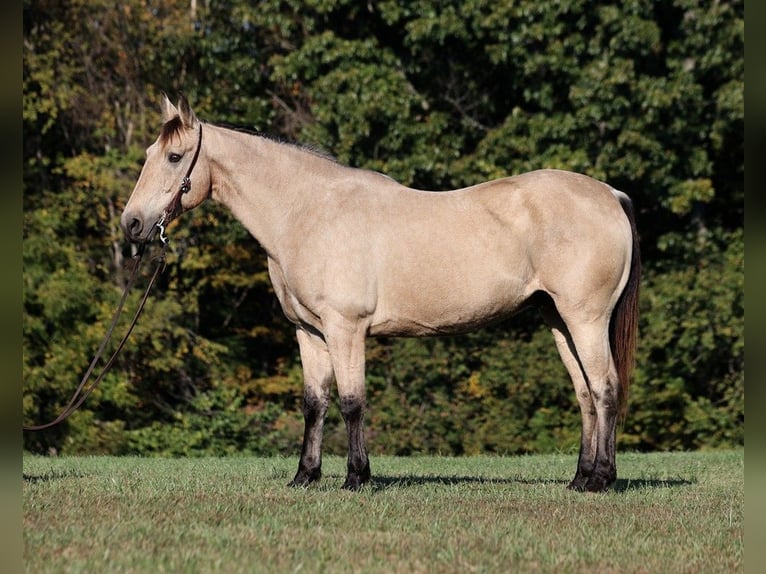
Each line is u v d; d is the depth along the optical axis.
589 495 7.55
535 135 18.64
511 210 7.66
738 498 7.67
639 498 7.50
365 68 18.73
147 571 4.80
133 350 18.47
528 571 5.01
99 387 18.19
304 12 19.36
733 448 18.19
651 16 18.70
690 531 6.17
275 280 7.82
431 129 18.73
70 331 18.28
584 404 8.05
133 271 7.70
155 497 6.91
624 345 7.86
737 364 18.89
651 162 18.53
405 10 18.77
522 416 18.12
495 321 7.84
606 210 7.74
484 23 18.25
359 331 7.47
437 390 18.12
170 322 19.03
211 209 19.08
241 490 7.45
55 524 5.83
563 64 18.41
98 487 7.52
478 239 7.57
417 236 7.53
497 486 8.23
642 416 18.30
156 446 18.23
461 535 5.79
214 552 5.20
